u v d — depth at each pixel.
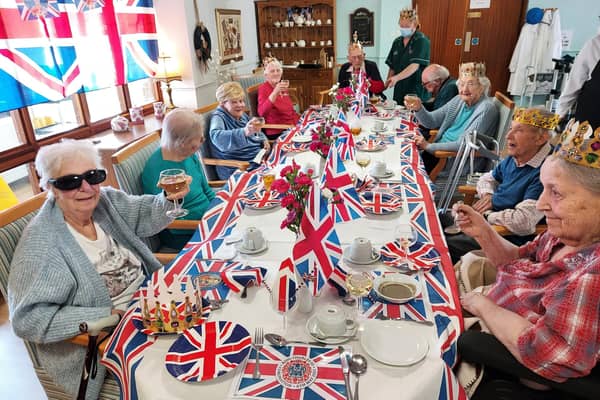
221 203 1.82
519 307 1.18
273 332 1.03
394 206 1.69
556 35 5.60
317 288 1.07
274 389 0.86
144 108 4.17
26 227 1.23
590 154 0.94
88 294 1.26
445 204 2.55
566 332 0.91
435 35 6.06
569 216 1.01
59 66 2.81
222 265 1.32
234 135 2.72
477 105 3.02
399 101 4.62
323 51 6.00
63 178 1.24
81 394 1.13
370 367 0.91
